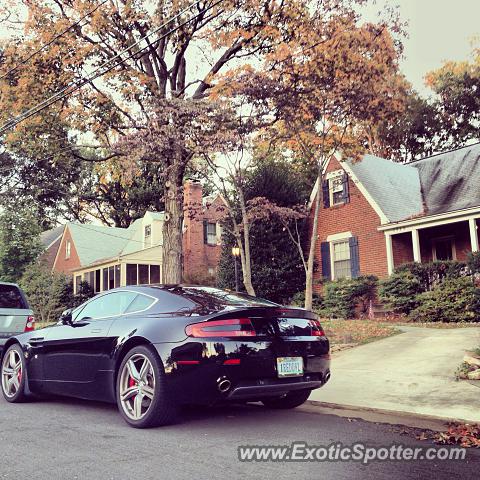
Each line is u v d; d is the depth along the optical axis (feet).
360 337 36.14
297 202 64.80
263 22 45.98
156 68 49.65
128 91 45.44
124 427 15.44
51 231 145.18
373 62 40.70
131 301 17.70
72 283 105.81
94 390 17.26
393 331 38.24
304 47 40.98
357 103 40.78
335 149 45.06
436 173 64.95
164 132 40.73
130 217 143.64
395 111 42.80
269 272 61.62
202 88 48.93
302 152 47.44
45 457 12.13
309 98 40.70
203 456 12.23
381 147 107.96
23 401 20.49
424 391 20.22
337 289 57.67
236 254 60.39
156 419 14.94
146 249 92.99
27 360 20.15
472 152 62.59
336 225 63.41
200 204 48.14
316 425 15.83
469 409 17.22
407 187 64.08
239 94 39.40
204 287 18.42
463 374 22.04
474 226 50.52
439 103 107.55
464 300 44.32
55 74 48.11
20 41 48.32
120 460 11.85
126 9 44.62
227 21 46.98
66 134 53.93
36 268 89.30
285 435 14.43
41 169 71.20
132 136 41.34
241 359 14.53
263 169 64.08
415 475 11.02
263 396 15.19
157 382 14.76
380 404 18.67
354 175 61.62
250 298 17.79
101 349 17.06
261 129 43.47
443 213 51.88
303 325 16.51
